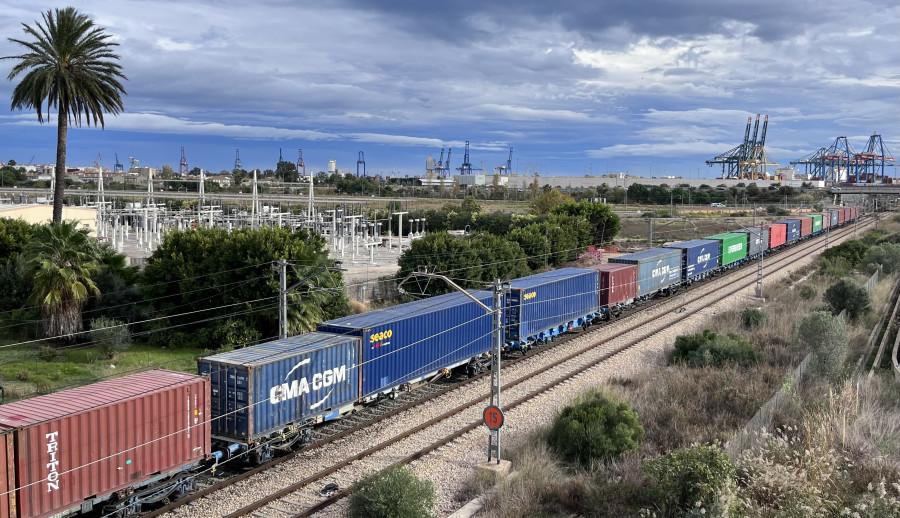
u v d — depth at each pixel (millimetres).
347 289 42719
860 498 14883
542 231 63875
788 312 41688
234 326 33312
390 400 25859
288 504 16938
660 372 29125
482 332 30016
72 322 32812
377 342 23438
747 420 22125
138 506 16141
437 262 43969
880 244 75062
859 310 40406
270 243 34312
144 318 35000
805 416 21125
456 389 27609
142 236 82125
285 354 19938
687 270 54406
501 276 49875
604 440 19781
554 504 16797
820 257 70188
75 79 38406
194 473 17703
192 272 35438
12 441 13289
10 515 13234
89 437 14680
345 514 16359
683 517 14578
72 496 14391
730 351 30438
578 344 35781
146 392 16062
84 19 38500
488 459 19562
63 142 39438
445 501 17344
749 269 67062
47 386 27062
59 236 32906
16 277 36125
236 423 18734
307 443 20984
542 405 25391
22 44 37844
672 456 15781
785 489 14680
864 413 21188
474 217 93375
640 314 44406
